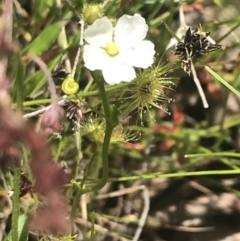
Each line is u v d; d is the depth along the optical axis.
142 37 0.21
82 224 0.27
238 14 0.30
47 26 0.28
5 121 0.16
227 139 0.30
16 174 0.20
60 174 0.17
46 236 0.23
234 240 0.30
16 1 0.28
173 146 0.30
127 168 0.30
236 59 0.29
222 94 0.31
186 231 0.30
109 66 0.21
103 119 0.23
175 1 0.29
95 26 0.21
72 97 0.23
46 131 0.19
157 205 0.30
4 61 0.18
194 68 0.29
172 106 0.31
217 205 0.30
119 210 0.29
